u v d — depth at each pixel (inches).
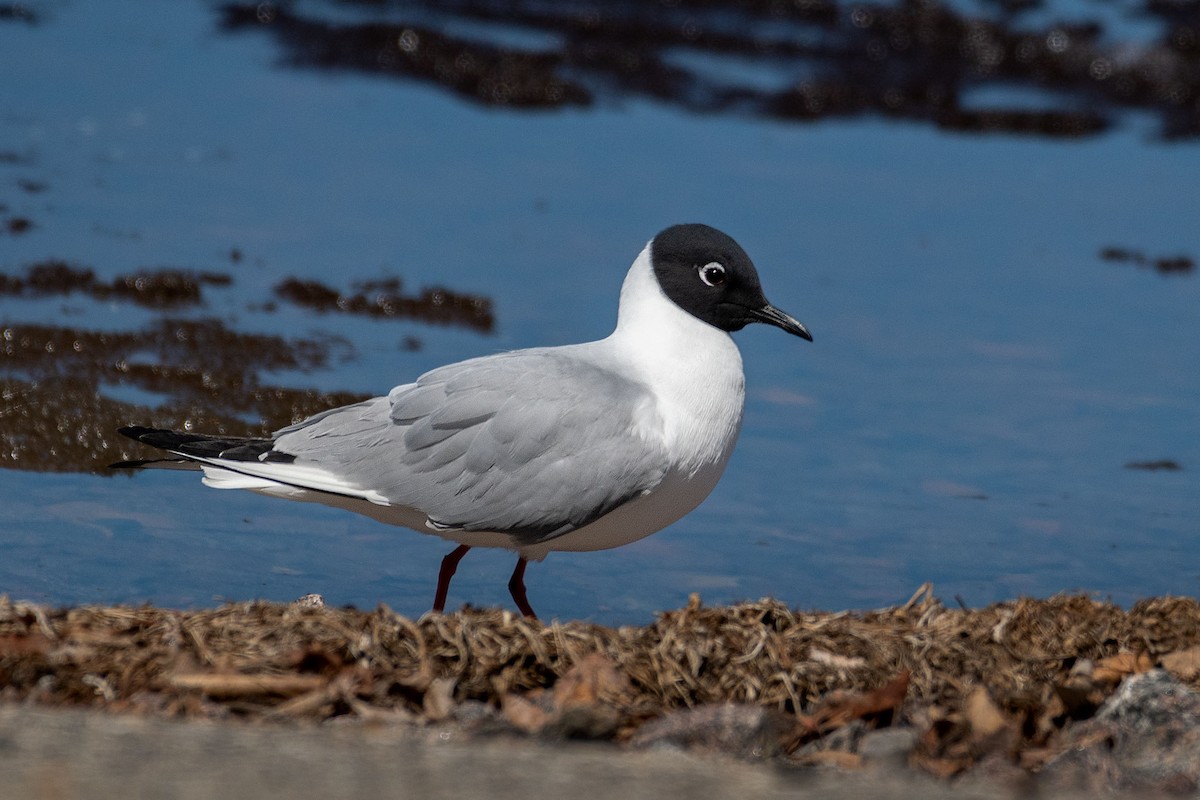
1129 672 362.0
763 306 420.2
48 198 727.1
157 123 843.4
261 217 732.0
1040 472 544.4
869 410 590.2
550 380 403.9
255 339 605.3
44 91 871.7
